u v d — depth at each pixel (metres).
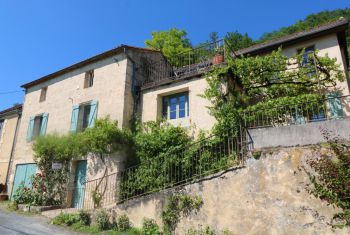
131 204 8.30
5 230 7.92
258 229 6.30
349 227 5.41
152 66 13.94
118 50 12.70
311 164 6.08
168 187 8.64
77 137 11.84
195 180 7.47
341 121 6.21
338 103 9.96
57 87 15.05
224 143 8.91
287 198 6.18
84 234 7.81
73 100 13.86
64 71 14.84
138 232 7.68
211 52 13.53
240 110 9.29
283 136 6.77
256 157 6.78
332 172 5.79
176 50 26.66
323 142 6.24
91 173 11.58
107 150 11.02
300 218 5.94
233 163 7.50
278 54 10.30
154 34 29.25
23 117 16.31
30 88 16.75
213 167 8.35
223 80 10.21
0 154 17.64
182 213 7.39
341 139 6.06
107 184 10.77
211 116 10.22
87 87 13.76
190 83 11.20
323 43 11.47
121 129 11.25
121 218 8.15
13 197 13.27
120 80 12.25
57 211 10.54
